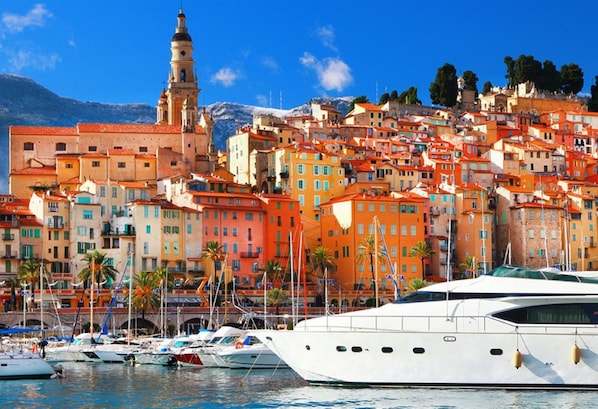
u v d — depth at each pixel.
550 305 100.56
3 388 125.12
